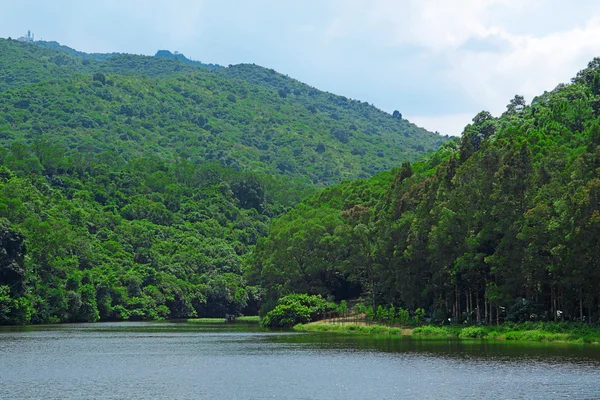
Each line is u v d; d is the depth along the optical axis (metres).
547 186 120.44
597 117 180.62
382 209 159.00
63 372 80.94
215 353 100.94
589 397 63.72
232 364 88.19
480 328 121.44
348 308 170.62
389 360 89.75
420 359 89.88
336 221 178.12
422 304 147.00
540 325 114.19
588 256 104.81
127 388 70.38
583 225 104.12
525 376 74.62
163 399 64.88
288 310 164.88
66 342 119.62
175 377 77.44
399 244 139.88
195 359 93.62
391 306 148.12
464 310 143.00
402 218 142.88
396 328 136.62
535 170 124.44
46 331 150.62
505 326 119.44
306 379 75.56
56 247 197.38
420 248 134.62
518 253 114.25
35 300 183.88
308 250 174.50
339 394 66.94
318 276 177.12
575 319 117.19
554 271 111.50
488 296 117.31
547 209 112.25
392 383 72.25
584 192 105.12
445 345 107.00
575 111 185.38
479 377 74.62
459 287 131.12
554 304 117.00
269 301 185.75
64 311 193.75
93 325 179.88
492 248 121.12
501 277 120.19
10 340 123.38
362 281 168.50
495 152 126.50
